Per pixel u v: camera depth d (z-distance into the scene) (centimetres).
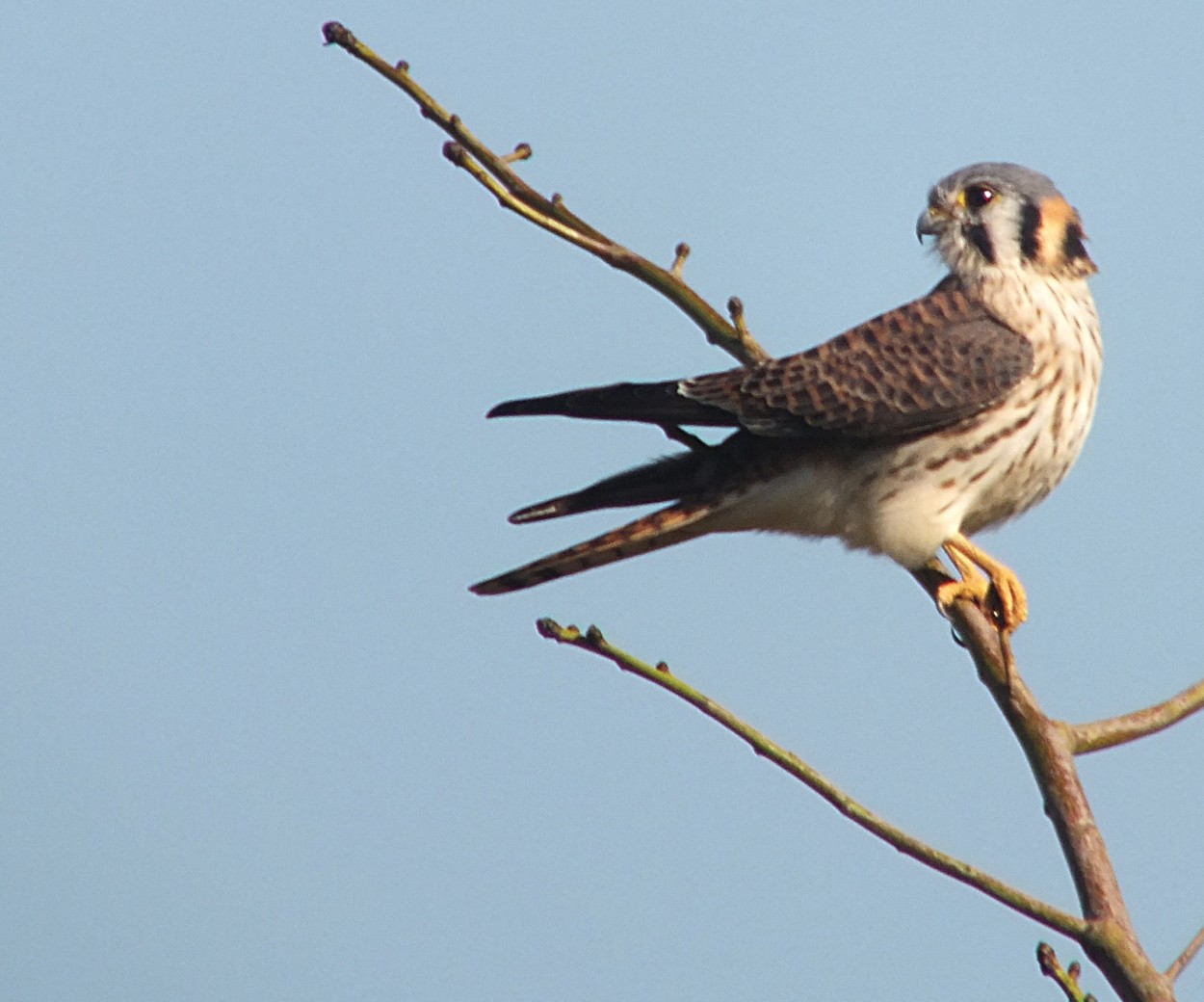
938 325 1035
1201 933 668
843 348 1029
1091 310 1070
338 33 942
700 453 1040
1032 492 1057
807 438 1018
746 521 1041
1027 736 780
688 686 698
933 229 1089
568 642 701
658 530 1009
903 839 677
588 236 1008
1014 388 1012
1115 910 699
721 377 1029
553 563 1004
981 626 916
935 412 1005
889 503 1012
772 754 689
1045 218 1069
